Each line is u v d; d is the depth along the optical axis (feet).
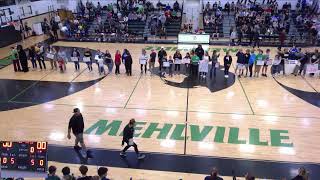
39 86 49.60
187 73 55.67
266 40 78.33
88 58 56.08
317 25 77.61
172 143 33.76
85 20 88.17
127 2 92.27
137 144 33.55
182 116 39.58
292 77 53.88
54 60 57.16
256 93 46.80
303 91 47.62
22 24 81.76
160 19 83.97
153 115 39.81
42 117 39.37
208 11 87.92
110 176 28.55
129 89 48.29
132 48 72.74
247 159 31.09
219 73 55.77
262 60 52.70
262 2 89.51
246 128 36.76
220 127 36.96
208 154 31.89
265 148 32.89
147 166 30.07
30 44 75.82
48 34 84.28
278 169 29.58
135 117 39.27
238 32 77.92
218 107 42.16
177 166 30.07
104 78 53.21
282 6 89.15
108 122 38.04
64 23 84.94
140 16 86.58
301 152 32.22
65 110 41.22
